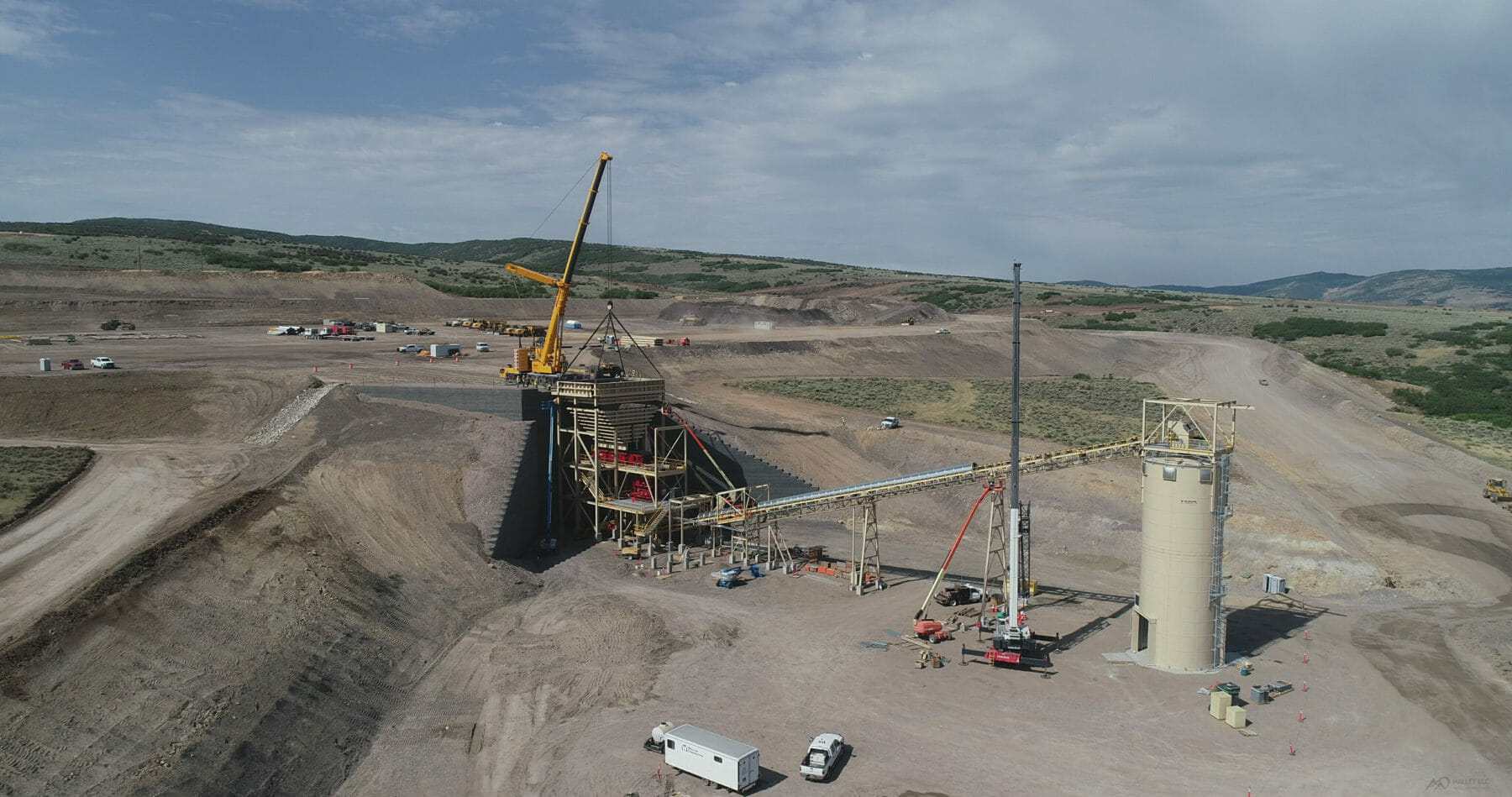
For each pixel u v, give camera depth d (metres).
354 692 41.41
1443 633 50.59
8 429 71.25
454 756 38.12
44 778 31.33
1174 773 36.00
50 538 49.09
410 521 58.84
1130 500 70.38
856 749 37.91
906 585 59.78
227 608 43.66
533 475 69.94
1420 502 75.69
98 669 37.19
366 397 76.88
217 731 35.53
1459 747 37.97
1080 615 53.91
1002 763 36.72
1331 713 40.94
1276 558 61.03
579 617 52.06
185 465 62.75
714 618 52.69
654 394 74.31
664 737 37.19
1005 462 55.62
